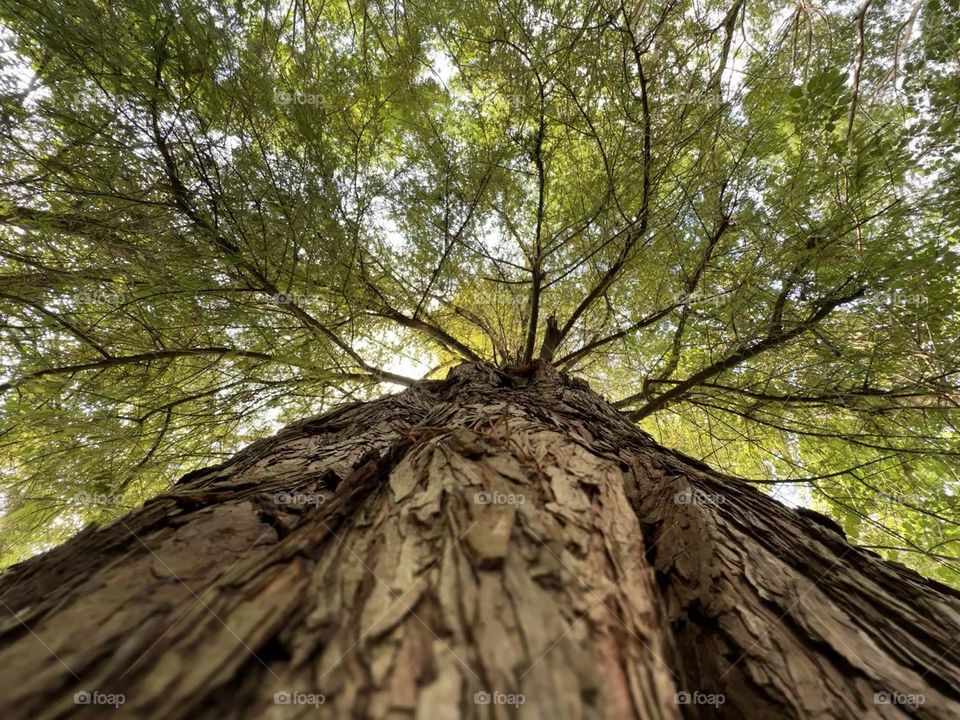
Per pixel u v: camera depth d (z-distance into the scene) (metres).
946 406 3.04
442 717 0.55
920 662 0.90
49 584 0.83
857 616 1.01
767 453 4.55
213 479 1.42
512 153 3.79
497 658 0.62
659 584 1.10
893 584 1.15
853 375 3.34
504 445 1.44
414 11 3.45
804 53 3.74
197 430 3.70
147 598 0.75
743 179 3.45
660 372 4.58
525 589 0.74
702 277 3.85
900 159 2.75
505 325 5.35
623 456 1.64
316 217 2.90
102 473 3.17
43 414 2.64
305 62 2.96
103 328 2.93
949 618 1.04
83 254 2.64
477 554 0.81
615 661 0.65
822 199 3.29
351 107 3.41
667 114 3.34
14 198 2.44
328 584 0.75
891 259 2.89
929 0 2.84
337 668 0.61
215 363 3.59
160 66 2.27
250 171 2.62
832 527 1.44
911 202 2.87
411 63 3.68
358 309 3.80
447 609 0.70
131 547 0.94
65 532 3.04
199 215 2.63
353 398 4.45
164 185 2.54
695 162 3.63
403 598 0.72
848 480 3.76
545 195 4.52
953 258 2.64
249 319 3.12
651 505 1.37
